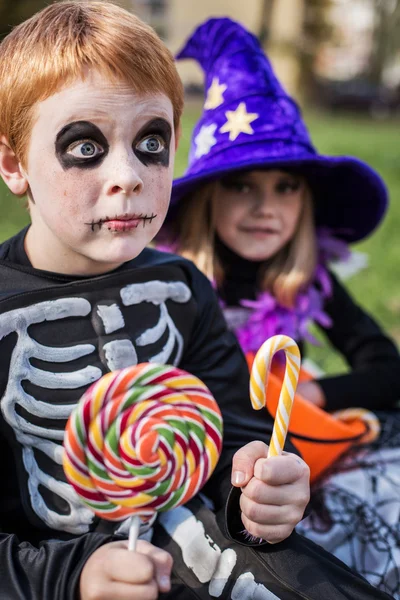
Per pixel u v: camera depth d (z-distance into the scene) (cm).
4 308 117
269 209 187
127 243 114
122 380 102
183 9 1486
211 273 188
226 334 145
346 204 212
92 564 104
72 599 103
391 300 390
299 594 116
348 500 170
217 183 188
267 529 115
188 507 132
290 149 182
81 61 110
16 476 124
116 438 101
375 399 201
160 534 129
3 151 122
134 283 127
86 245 115
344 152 916
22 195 126
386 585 155
